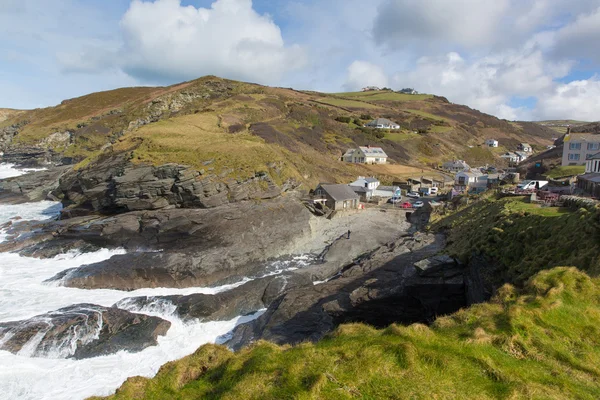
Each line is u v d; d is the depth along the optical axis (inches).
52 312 1074.7
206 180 1865.2
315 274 1476.4
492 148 6102.4
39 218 2255.2
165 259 1443.2
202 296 1222.9
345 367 424.2
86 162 2544.3
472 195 2333.9
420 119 6560.0
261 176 2138.3
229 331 1113.4
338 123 5157.5
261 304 1285.7
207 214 1699.1
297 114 4808.1
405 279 1082.1
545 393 379.6
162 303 1181.7
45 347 943.7
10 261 1510.8
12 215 2320.4
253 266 1621.6
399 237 1892.2
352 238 1883.6
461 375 405.4
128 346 983.0
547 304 529.7
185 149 2250.2
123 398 477.4
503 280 834.8
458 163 4478.3
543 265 729.0
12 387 826.8
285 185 2407.7
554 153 3253.0
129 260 1435.8
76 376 873.5
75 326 1003.3
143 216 1691.7
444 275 1015.0
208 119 3476.9
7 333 962.7
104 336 1008.9
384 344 457.7
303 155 3440.0
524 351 454.6
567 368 427.2
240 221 1749.5
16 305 1154.7
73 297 1237.1
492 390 384.8
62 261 1519.4
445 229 1749.5
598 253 628.1
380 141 4995.1
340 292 1183.6
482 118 7731.3
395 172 3996.1
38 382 847.1
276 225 1856.5
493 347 460.1
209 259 1485.0
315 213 2294.5
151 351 985.5
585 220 714.8
